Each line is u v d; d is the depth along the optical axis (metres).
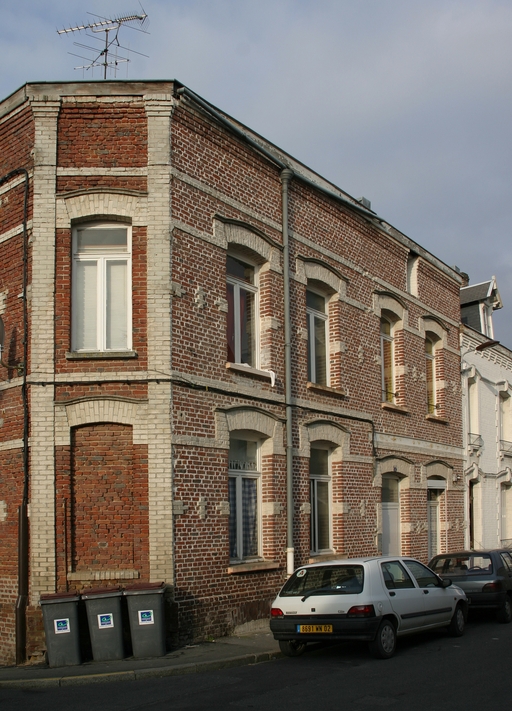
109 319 13.40
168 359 12.97
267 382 15.26
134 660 11.38
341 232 18.47
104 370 12.88
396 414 20.12
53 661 11.25
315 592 11.59
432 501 22.45
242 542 14.61
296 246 16.72
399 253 21.22
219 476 13.70
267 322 15.61
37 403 12.73
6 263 13.73
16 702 9.18
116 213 13.28
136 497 12.66
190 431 13.21
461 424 24.30
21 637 12.02
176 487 12.80
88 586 12.35
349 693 9.06
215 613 13.27
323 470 17.39
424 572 13.12
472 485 25.61
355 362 18.42
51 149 13.38
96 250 13.55
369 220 19.56
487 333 29.92
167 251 13.25
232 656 11.48
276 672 10.57
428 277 22.97
